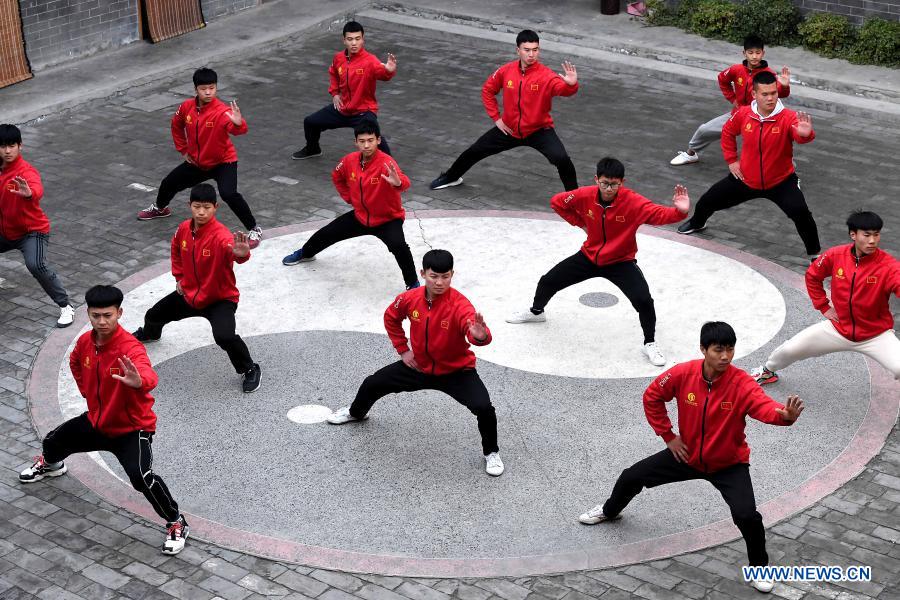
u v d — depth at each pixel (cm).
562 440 876
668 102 1638
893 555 743
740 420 683
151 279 1140
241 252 883
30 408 920
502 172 1416
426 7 2016
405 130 1545
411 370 831
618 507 761
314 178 1405
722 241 1212
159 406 923
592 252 977
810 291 883
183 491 817
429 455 859
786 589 712
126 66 1744
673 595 709
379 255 1197
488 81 1282
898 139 1483
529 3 2034
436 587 720
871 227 818
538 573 731
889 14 1711
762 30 1780
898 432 880
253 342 1023
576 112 1602
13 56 1647
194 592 714
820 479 822
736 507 690
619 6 1964
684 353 998
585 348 1009
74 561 742
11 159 998
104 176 1397
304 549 754
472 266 1165
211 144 1191
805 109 1598
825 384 945
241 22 1967
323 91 1705
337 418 895
